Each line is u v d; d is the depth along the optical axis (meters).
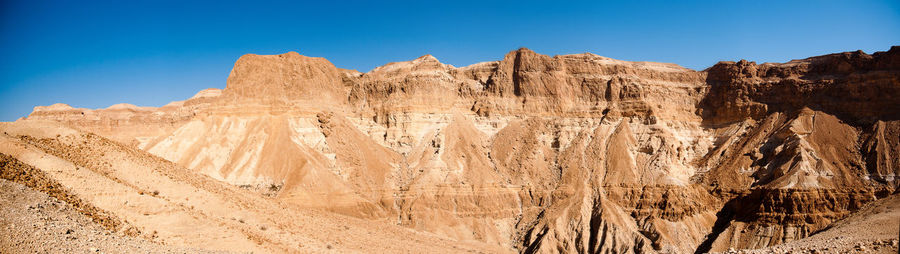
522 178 152.38
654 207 138.12
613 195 143.00
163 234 59.72
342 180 145.38
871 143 138.88
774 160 141.88
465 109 172.25
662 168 147.62
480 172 151.38
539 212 144.00
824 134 145.25
